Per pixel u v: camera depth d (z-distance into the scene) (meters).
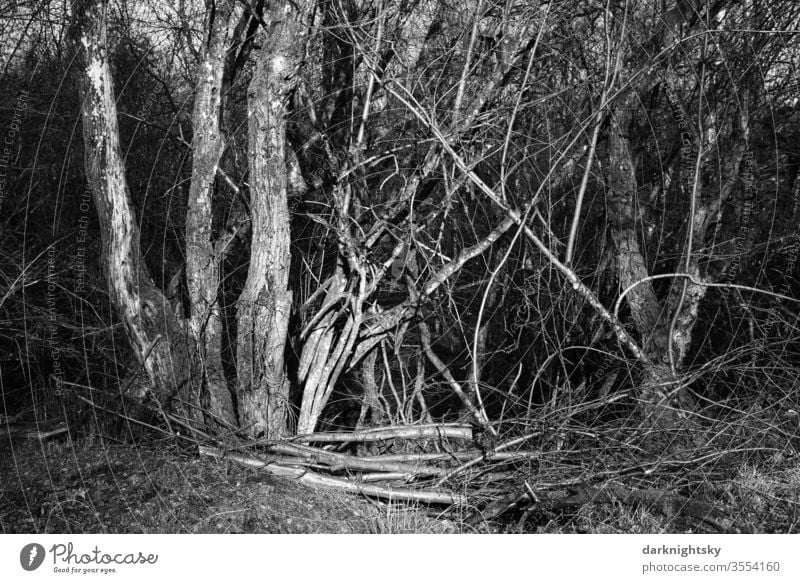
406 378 8.21
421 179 6.36
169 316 6.05
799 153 8.40
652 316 6.88
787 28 7.52
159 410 5.82
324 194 6.64
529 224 6.57
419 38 7.12
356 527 5.05
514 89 6.53
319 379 6.35
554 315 6.99
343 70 6.92
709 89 7.63
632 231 7.04
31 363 7.04
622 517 5.32
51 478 5.17
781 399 6.18
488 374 7.95
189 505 4.97
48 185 7.80
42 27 8.77
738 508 5.50
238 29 6.68
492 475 5.73
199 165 6.09
